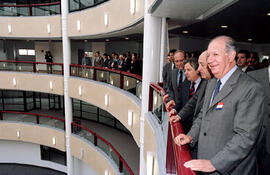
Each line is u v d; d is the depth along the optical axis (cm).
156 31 490
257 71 235
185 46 1155
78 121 1368
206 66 223
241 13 494
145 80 505
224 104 161
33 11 1281
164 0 357
